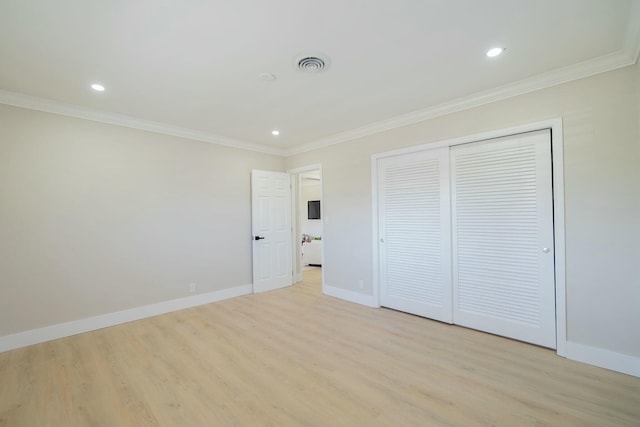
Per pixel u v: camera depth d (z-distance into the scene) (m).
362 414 1.85
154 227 3.73
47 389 2.14
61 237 3.08
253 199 4.73
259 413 1.87
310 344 2.83
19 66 2.29
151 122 3.66
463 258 3.18
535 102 2.64
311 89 2.77
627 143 2.24
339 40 2.02
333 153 4.45
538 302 2.70
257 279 4.74
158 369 2.40
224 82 2.60
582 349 2.43
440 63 2.34
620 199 2.27
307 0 1.61
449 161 3.24
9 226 2.81
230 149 4.55
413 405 1.92
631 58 2.19
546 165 2.64
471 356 2.55
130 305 3.52
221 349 2.74
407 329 3.16
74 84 2.61
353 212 4.18
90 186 3.27
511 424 1.74
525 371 2.30
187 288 4.02
